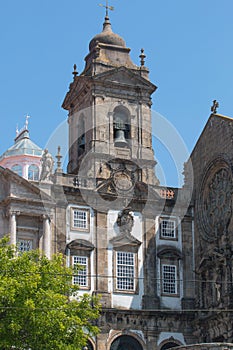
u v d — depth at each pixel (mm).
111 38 92062
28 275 63000
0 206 81438
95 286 82938
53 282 64375
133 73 89562
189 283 86625
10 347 60906
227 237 81375
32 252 66750
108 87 88938
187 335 84500
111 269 83750
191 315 84750
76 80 90438
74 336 62906
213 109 87188
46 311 61094
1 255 64125
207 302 83625
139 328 83250
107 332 81938
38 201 81562
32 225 81750
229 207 82312
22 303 60875
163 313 84000
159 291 85438
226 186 83688
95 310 66750
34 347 60938
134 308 83812
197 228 87438
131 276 84500
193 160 89875
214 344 61562
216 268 81812
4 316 61031
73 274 66750
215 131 85938
